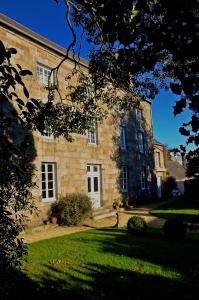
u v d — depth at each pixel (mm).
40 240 12516
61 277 7906
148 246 11086
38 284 7332
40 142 16328
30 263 9008
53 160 17188
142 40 3199
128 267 8695
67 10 6273
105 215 19859
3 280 4949
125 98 12312
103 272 8305
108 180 22547
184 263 8977
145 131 29953
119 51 3381
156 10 3109
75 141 19156
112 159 23297
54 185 17438
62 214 16438
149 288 7180
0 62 2994
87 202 17500
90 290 7102
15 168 4027
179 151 3809
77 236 13180
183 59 2939
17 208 5848
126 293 6926
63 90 18250
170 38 2932
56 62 18016
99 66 10195
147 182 29266
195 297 6562
